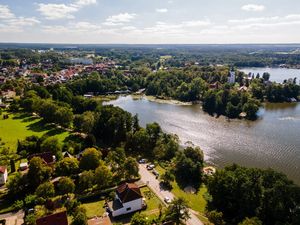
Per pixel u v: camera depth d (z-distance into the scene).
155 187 93.94
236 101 199.00
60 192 88.38
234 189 79.62
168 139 125.00
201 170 100.88
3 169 95.69
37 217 72.12
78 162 100.94
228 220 78.25
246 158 121.88
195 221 76.88
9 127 152.00
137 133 124.81
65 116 150.88
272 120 180.38
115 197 84.81
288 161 119.06
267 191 74.81
